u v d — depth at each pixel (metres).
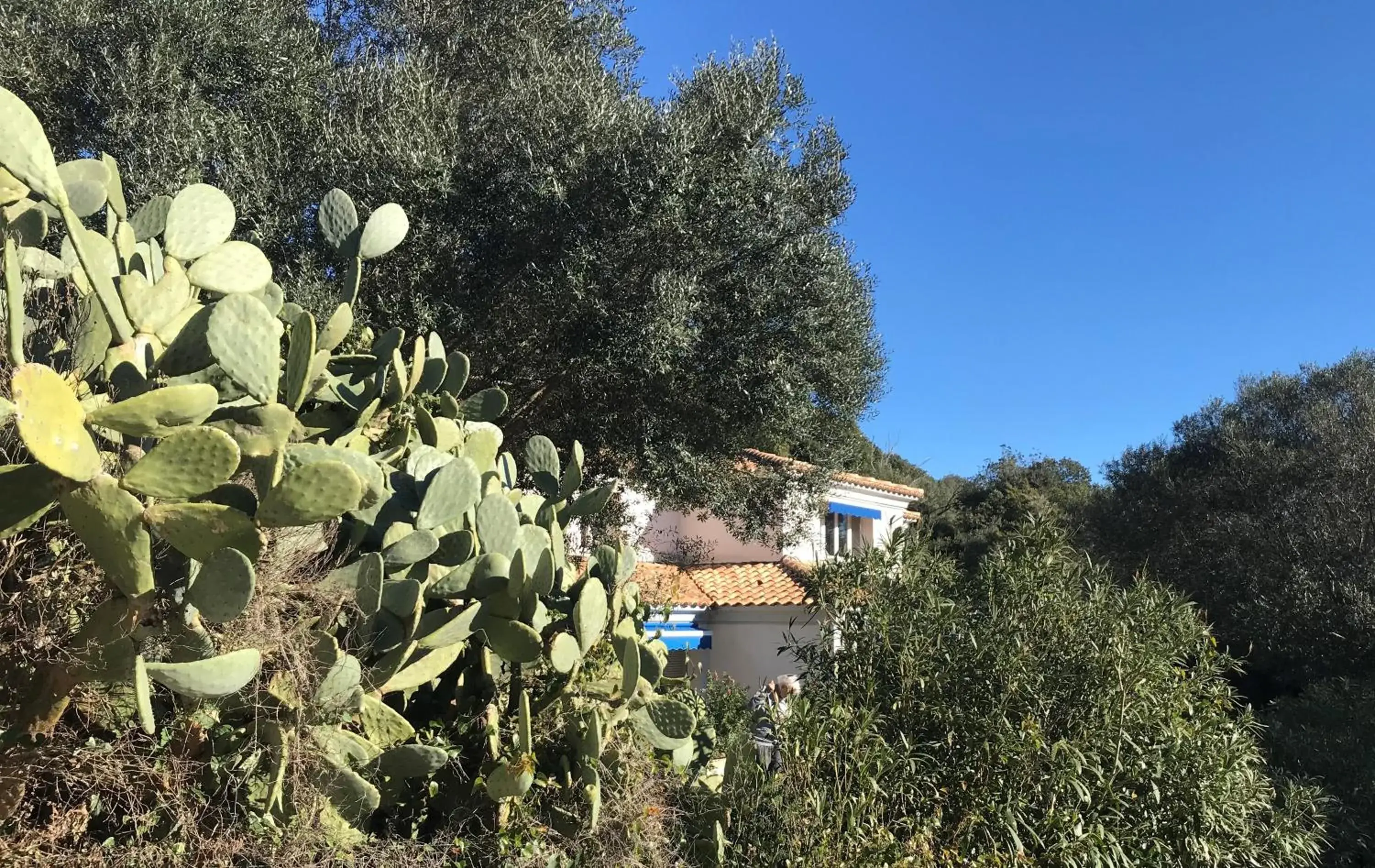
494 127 7.78
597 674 3.38
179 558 2.23
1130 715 4.38
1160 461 16.03
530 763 2.69
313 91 7.80
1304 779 6.51
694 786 3.65
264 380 2.41
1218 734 4.68
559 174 7.16
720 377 7.92
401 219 3.97
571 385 8.38
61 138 7.00
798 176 7.99
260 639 2.27
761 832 3.46
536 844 2.72
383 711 2.64
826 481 9.96
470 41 9.05
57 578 2.14
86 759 2.07
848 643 4.39
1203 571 13.92
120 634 2.04
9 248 1.88
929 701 4.14
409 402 3.59
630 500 11.19
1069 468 32.59
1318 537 12.37
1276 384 15.52
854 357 8.84
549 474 4.25
